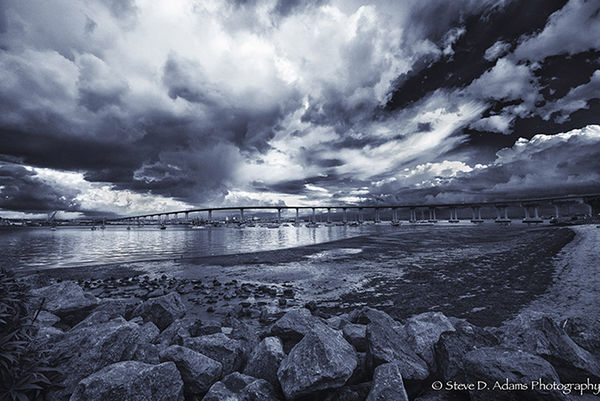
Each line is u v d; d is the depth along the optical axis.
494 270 18.77
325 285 16.39
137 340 5.43
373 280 17.25
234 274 20.84
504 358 3.99
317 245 44.34
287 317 6.31
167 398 4.00
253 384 4.24
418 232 79.75
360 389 4.18
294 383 4.04
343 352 4.68
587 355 4.54
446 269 19.94
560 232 53.59
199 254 34.66
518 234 59.94
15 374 3.88
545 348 4.61
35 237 95.31
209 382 4.55
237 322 8.01
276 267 23.66
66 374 4.32
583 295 11.35
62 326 7.69
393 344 5.02
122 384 3.80
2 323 4.31
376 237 61.00
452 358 4.57
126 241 68.12
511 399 3.55
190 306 12.46
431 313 6.44
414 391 4.49
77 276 21.03
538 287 13.38
